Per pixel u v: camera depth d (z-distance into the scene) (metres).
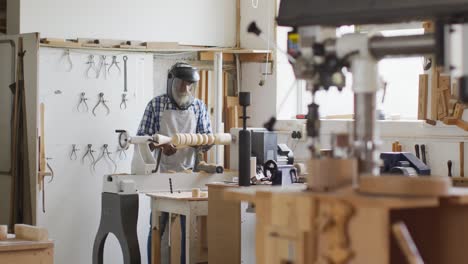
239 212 5.23
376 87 2.70
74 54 7.17
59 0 7.37
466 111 6.13
